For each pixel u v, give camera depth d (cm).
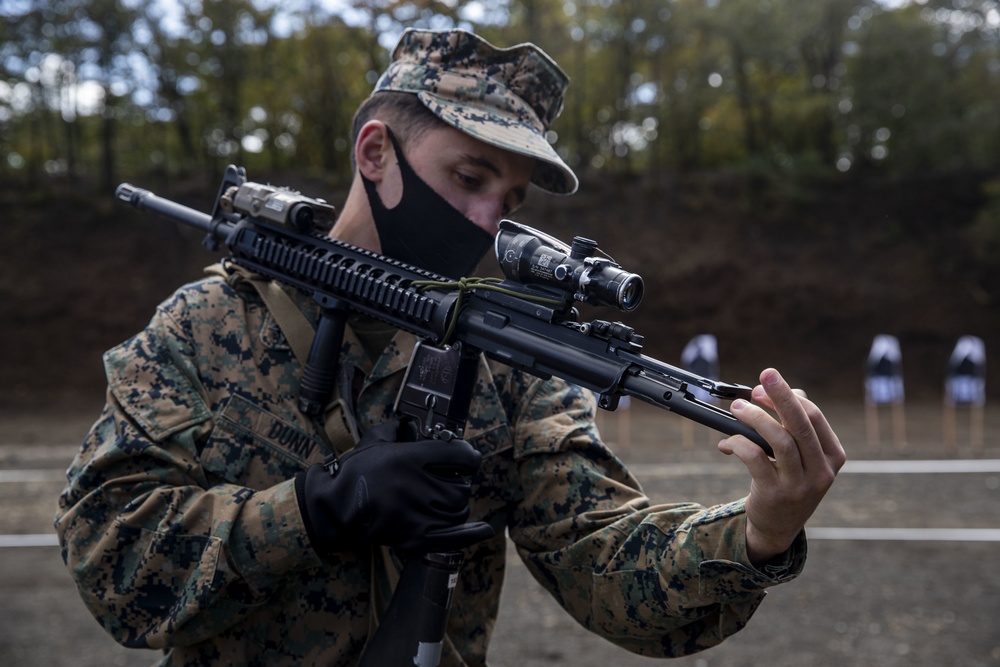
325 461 143
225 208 168
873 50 2161
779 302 1903
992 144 2112
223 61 2147
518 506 156
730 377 1798
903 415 1483
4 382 1627
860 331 1866
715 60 2239
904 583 591
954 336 1833
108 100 2077
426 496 127
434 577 133
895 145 2220
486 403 153
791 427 106
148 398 141
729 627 134
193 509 133
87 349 1731
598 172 2217
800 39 2170
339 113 2342
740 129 2447
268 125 2408
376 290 143
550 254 131
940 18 2220
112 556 133
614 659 473
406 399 143
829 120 2261
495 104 150
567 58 2253
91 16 1973
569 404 158
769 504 112
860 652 481
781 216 2036
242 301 154
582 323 129
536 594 574
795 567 123
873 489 865
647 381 119
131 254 1894
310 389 145
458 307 138
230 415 144
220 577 129
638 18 2217
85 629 508
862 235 2019
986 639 496
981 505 795
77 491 139
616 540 140
